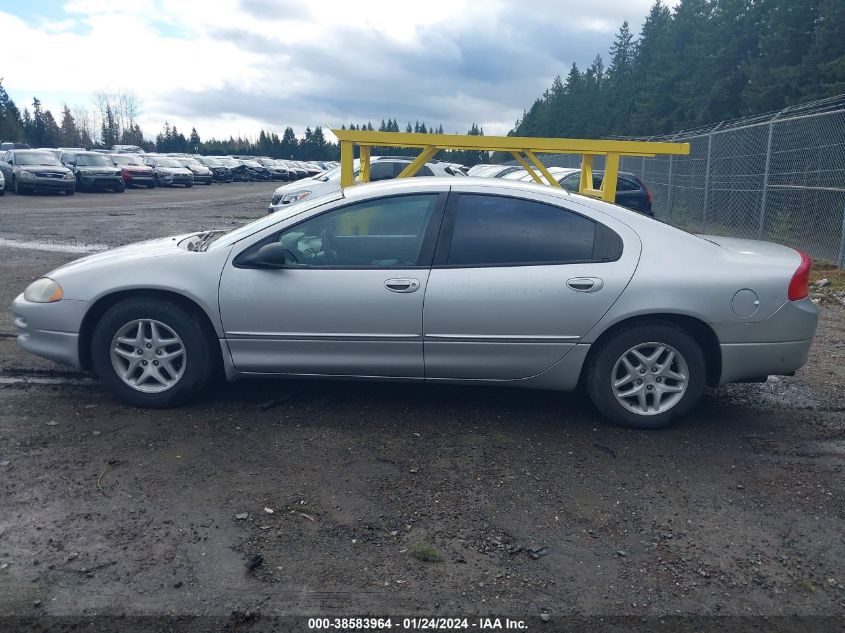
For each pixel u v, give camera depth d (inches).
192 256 184.2
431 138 287.1
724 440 178.7
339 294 178.5
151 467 155.9
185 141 4284.0
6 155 1112.2
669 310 175.2
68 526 131.6
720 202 601.6
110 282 183.5
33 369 216.8
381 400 200.4
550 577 121.0
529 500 146.3
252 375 187.0
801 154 484.7
